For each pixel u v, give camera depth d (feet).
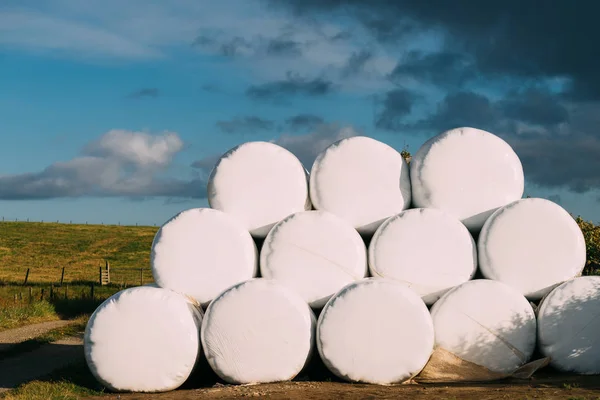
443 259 27.84
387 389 24.32
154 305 26.40
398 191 29.86
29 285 91.81
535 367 26.25
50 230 169.58
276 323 25.99
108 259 136.05
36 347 41.32
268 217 29.94
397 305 25.53
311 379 27.58
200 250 28.55
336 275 28.02
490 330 26.63
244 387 25.29
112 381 26.27
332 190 29.81
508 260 27.89
